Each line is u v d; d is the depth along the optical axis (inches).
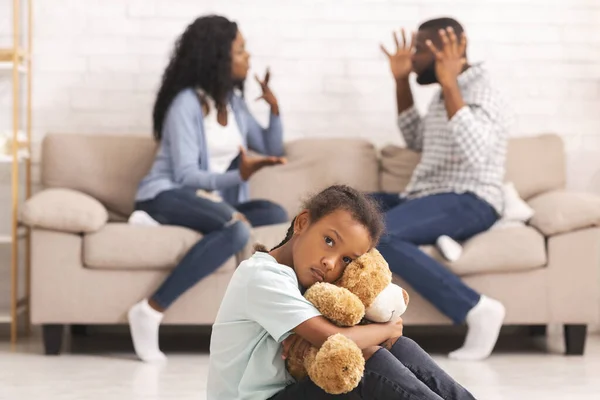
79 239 155.6
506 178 176.4
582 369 148.8
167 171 165.5
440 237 156.3
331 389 73.5
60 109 185.2
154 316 152.6
